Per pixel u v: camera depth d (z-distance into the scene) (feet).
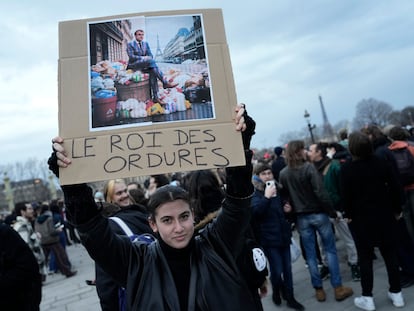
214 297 4.83
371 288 12.05
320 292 13.78
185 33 5.44
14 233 8.11
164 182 18.76
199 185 7.88
